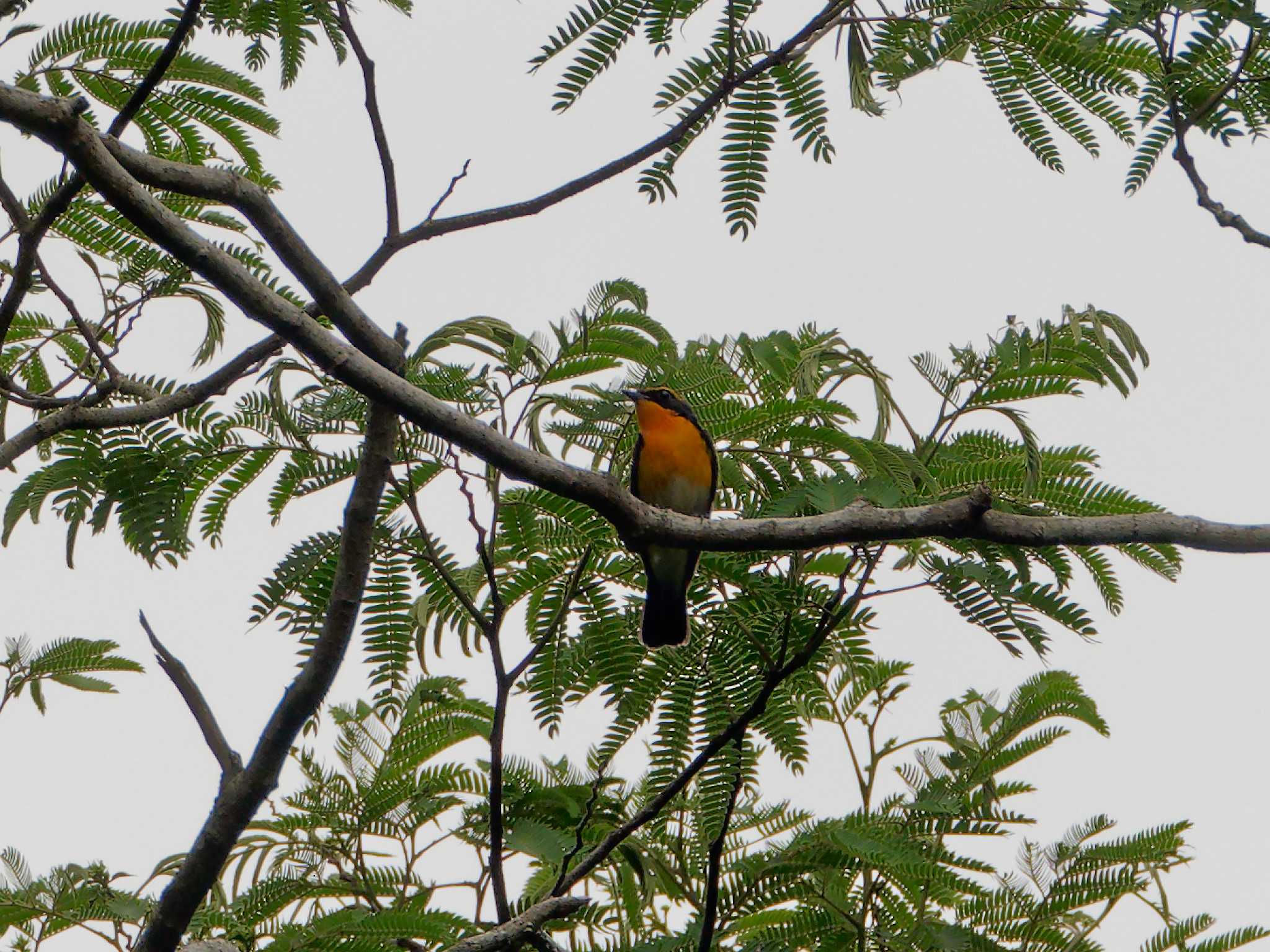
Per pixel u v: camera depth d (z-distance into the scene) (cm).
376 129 870
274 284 948
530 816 853
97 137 591
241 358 871
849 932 852
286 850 857
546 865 877
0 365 995
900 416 813
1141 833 903
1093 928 903
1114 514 802
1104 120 788
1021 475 799
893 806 904
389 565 779
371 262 872
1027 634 738
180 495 809
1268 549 745
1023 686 910
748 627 837
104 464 812
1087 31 723
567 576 838
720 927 838
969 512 726
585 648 835
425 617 801
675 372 841
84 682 884
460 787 866
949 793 886
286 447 808
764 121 760
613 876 921
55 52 868
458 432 667
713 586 838
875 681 948
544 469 687
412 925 753
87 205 898
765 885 845
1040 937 886
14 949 775
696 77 768
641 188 789
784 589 817
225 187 673
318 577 763
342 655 726
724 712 838
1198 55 741
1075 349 780
